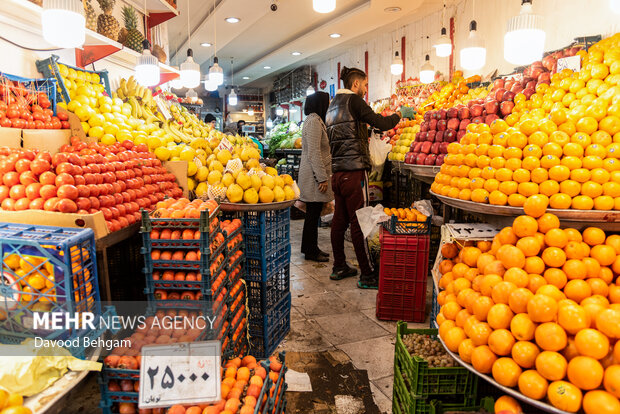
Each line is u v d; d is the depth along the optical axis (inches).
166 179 113.7
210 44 372.5
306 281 166.4
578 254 61.4
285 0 262.1
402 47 319.0
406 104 253.1
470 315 65.2
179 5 293.1
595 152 67.9
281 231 115.9
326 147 178.1
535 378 52.0
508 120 92.7
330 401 90.4
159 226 73.6
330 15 297.4
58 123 108.6
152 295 72.9
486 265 66.9
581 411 49.9
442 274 83.5
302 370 102.1
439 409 67.3
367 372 101.5
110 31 165.9
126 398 58.8
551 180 68.5
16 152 77.5
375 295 151.3
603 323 50.4
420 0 234.1
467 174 84.5
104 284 72.8
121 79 173.0
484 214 88.4
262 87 698.2
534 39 114.7
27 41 119.8
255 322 108.0
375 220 142.7
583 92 94.9
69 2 91.5
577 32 166.2
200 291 73.7
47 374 52.1
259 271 105.8
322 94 171.9
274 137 384.8
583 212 65.8
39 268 56.5
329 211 200.2
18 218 67.8
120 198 84.8
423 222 127.4
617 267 61.9
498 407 57.6
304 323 128.7
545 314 53.3
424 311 128.3
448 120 150.8
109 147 101.5
